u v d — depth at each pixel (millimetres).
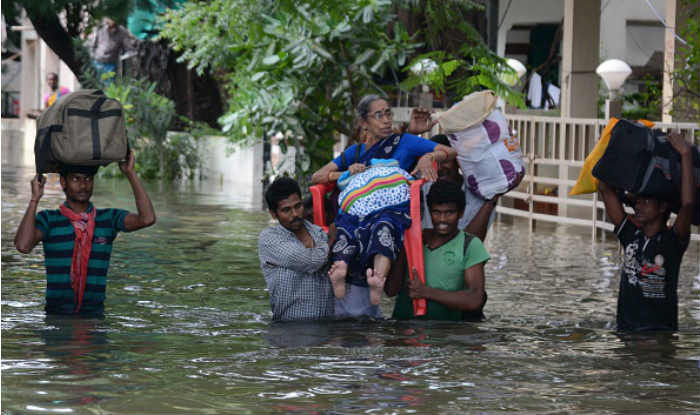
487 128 13914
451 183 13141
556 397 9086
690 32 24672
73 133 12664
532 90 39719
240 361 10430
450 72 27141
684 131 23203
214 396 8992
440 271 13117
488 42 36281
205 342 11461
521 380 9727
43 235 13117
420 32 29094
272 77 27250
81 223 13320
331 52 26250
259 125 27547
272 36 26375
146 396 8961
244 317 13266
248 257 19500
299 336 11898
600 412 8602
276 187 13031
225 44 33531
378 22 26422
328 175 13906
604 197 13281
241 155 40469
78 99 12852
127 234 22750
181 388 9266
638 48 41188
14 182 36156
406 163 13734
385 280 13094
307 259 12969
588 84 28297
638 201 12844
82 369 9945
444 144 14156
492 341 11766
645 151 12625
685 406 8828
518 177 14055
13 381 9391
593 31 28156
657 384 9625
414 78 27016
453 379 9727
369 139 13805
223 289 15734
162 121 43312
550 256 20844
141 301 14383
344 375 9836
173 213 27938
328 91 27312
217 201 31984
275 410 8562
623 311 13133
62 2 30875
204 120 47719
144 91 44906
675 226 12719
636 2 41031
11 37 75562
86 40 46219
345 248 12906
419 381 9633
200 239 22188
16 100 85625
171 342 11430
